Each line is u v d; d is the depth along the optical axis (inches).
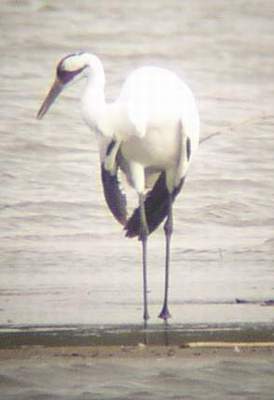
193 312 503.8
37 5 1286.9
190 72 1082.1
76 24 1226.6
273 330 473.7
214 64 1107.3
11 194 749.3
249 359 434.9
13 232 664.4
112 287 549.0
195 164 815.1
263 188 772.0
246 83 1049.5
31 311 503.8
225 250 626.8
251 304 515.5
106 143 522.0
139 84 521.7
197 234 667.4
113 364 428.5
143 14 1273.4
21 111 948.0
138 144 519.2
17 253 614.5
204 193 753.0
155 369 422.6
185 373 417.4
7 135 884.6
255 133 894.4
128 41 1172.5
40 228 675.4
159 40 1178.6
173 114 514.9
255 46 1168.2
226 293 534.9
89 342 457.4
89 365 427.2
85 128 909.2
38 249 623.5
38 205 722.8
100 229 673.6
